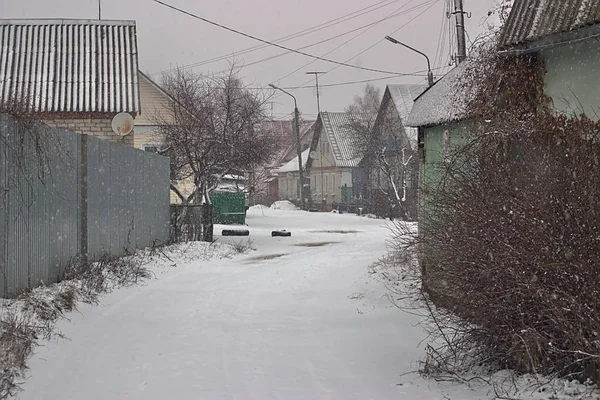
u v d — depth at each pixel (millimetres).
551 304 6109
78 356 8156
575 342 6012
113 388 7066
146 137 32312
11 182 9594
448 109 10805
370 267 16109
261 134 28359
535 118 8398
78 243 12844
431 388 7027
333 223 38312
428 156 12281
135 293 12648
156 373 7648
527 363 6598
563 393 6141
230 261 18969
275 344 9133
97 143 13898
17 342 7574
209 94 27328
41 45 24750
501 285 6582
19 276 9906
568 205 6297
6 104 10492
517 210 6539
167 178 20578
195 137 26250
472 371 7348
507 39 9297
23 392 6773
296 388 7172
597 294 5891
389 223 37688
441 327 8180
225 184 39281
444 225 7684
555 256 6207
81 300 10914
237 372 7766
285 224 37250
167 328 9969
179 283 14312
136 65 24609
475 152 7984
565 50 8703
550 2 8898
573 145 7035
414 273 12844
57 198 11609
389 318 10586
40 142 10648
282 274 16250
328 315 11180
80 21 25719
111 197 14938
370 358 8398
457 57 20203
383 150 46906
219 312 11336
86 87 23641
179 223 21594
